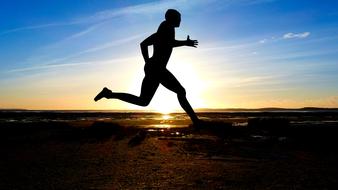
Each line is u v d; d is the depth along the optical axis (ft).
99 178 29.68
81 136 73.92
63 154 45.39
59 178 29.73
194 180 28.84
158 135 77.15
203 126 20.77
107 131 86.02
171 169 34.09
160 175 31.01
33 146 54.85
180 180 28.84
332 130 84.74
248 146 54.65
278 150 49.65
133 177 30.09
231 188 26.05
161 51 20.34
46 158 41.65
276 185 27.07
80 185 27.02
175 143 59.77
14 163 37.88
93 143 60.03
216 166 36.01
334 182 28.12
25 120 161.89
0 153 46.29
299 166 36.04
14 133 80.12
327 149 50.57
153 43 20.57
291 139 65.98
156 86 20.53
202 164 37.35
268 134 77.71
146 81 20.43
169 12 20.76
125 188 26.05
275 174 31.53
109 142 61.82
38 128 96.89
